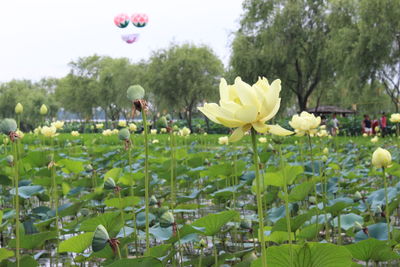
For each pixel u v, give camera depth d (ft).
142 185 15.46
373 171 18.79
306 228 9.93
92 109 195.83
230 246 13.82
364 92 84.84
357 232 9.94
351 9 80.53
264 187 13.55
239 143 44.57
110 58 193.57
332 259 5.91
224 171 16.26
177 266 11.63
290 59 87.25
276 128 4.70
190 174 20.07
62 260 13.19
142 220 11.73
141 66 160.45
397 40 71.26
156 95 129.59
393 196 12.55
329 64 87.86
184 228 8.75
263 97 4.69
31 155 22.94
